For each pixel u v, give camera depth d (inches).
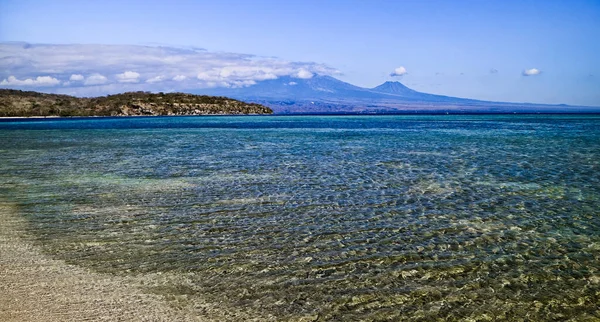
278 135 2484.0
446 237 537.6
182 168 1118.4
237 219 619.8
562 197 754.8
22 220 622.2
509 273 430.0
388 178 943.7
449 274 426.6
